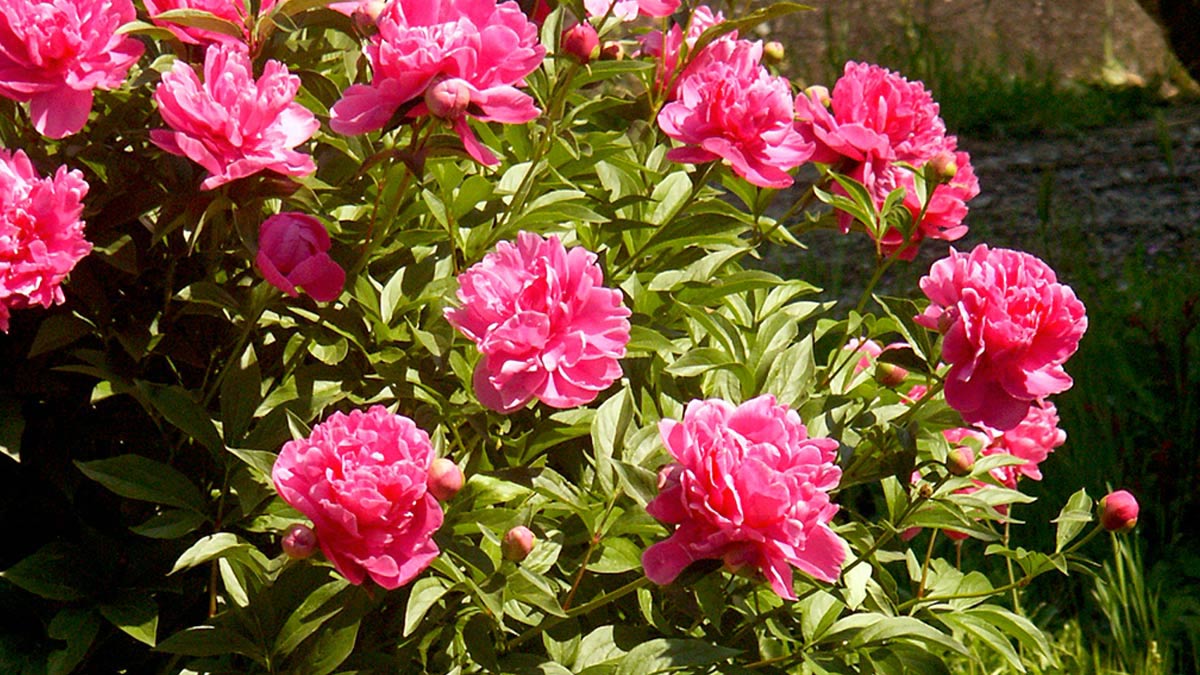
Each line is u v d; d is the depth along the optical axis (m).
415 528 1.43
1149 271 5.40
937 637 1.77
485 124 2.15
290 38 1.96
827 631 1.83
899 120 2.06
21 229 1.59
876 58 8.36
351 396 1.86
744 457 1.45
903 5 9.23
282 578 1.63
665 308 2.14
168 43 1.92
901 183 2.08
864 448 2.04
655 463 1.76
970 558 3.70
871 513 3.90
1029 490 3.85
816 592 1.89
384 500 1.37
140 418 1.92
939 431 2.12
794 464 1.50
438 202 1.89
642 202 2.24
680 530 1.51
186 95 1.56
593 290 1.56
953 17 9.31
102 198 1.76
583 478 1.98
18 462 1.89
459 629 1.81
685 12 2.50
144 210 1.75
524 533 1.54
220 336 1.94
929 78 7.84
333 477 1.40
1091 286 5.00
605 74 2.17
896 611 1.97
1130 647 3.26
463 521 1.66
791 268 5.34
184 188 1.74
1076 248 5.44
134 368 1.82
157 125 1.84
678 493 1.51
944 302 1.84
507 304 1.54
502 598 1.57
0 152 1.64
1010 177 6.58
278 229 1.67
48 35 1.63
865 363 2.34
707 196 2.24
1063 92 7.79
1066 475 3.81
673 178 2.28
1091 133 7.15
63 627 1.70
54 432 1.89
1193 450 3.97
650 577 1.50
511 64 1.67
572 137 2.10
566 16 2.46
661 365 2.07
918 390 2.29
